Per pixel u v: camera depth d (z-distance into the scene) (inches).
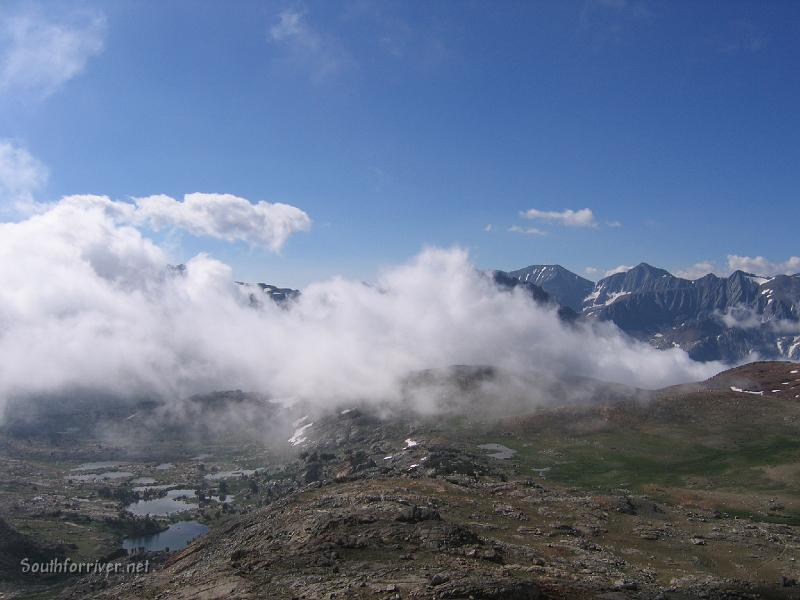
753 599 2164.1
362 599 1643.7
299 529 2635.3
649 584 2228.1
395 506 2977.4
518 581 1712.6
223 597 1839.3
